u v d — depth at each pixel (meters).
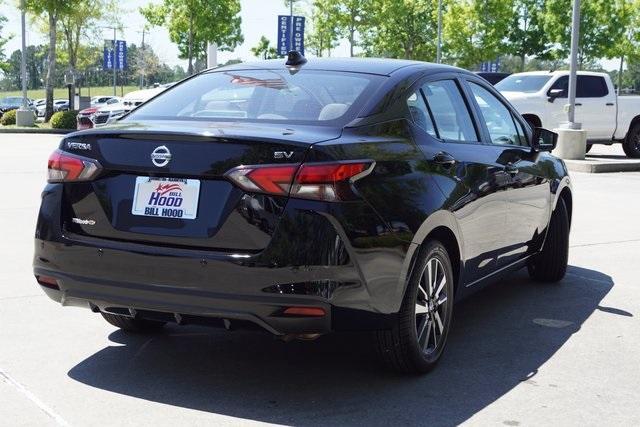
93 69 77.50
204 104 4.37
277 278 3.50
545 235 6.05
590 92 18.30
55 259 3.91
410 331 3.99
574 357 4.59
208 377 4.15
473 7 46.69
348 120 3.99
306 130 3.83
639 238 8.36
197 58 54.88
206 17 51.44
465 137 4.85
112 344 4.67
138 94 24.72
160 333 4.91
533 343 4.84
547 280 6.42
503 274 5.39
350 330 3.68
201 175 3.63
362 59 4.84
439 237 4.35
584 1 46.50
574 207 10.57
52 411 3.67
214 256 3.55
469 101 5.05
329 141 3.67
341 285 3.55
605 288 6.26
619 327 5.20
